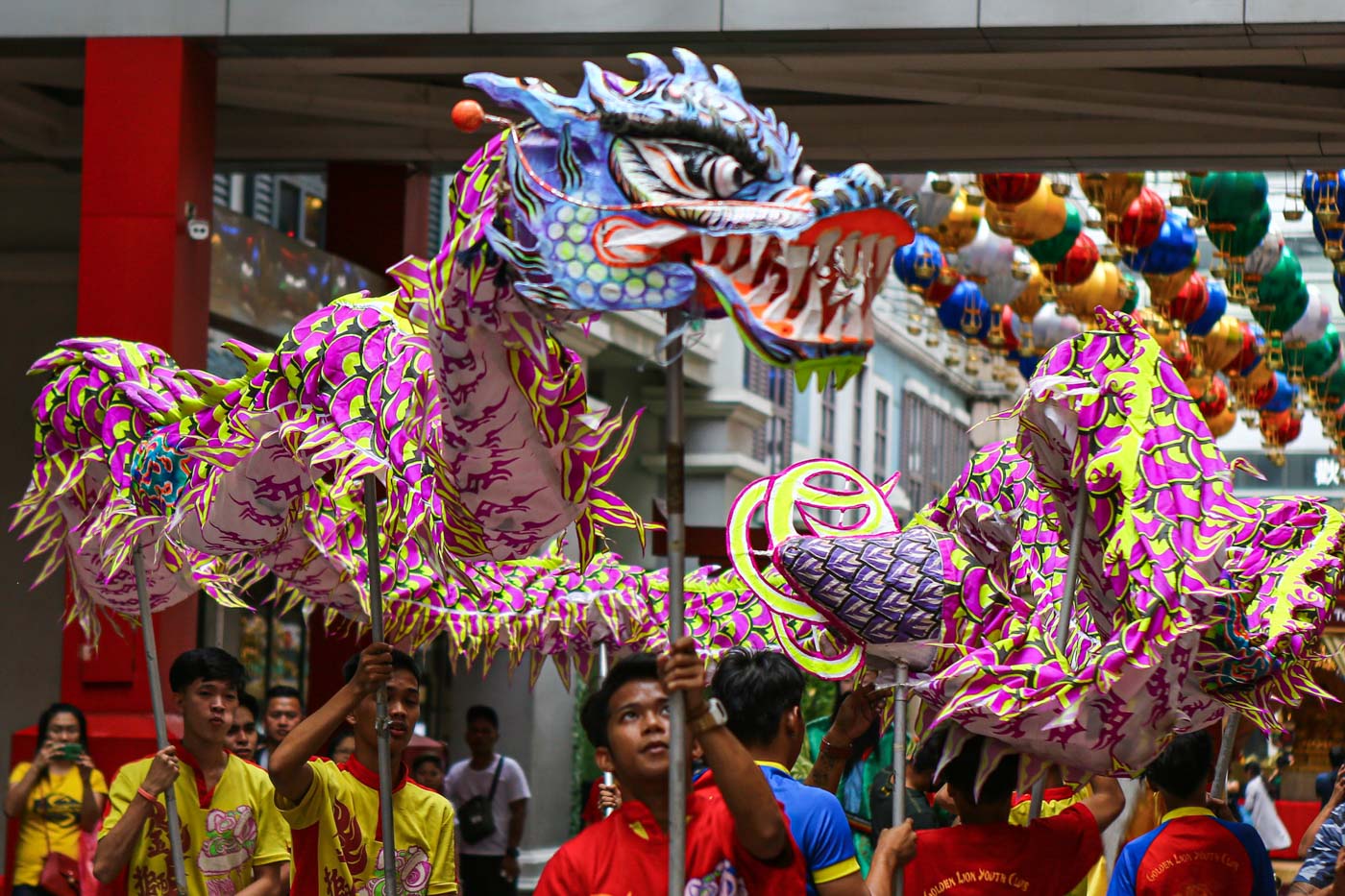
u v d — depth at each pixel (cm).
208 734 576
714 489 2214
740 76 1100
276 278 1254
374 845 536
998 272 1264
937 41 933
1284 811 1467
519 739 1809
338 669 1318
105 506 577
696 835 359
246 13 958
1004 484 489
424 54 968
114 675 907
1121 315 416
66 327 1336
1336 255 1163
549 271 344
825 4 923
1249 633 430
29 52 990
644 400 2206
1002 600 460
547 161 352
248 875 582
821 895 374
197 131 975
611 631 626
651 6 935
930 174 1255
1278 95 1163
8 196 1350
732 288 324
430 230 1883
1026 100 1145
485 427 404
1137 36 916
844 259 323
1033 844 454
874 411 2891
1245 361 1394
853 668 494
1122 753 407
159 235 951
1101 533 412
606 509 422
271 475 501
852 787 608
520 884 1692
